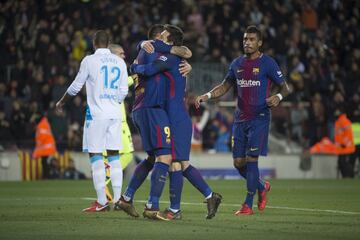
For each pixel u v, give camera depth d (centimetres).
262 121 3194
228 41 7375
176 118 2852
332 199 4075
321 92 7238
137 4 7694
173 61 2839
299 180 6391
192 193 4550
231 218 2941
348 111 6956
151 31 2900
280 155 6894
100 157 3166
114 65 3131
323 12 8125
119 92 3155
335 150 6912
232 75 3262
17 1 7350
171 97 2856
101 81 3103
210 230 2528
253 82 3188
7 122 6456
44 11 7362
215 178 6694
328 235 2400
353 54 7588
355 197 4241
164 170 2831
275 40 7475
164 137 2825
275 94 3206
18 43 7194
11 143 6438
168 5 7712
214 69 6956
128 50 6962
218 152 6762
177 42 2880
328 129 7050
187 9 7588
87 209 3188
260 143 3175
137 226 2633
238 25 7412
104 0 7438
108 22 7300
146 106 2855
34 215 3019
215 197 2856
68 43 7075
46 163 6372
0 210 3262
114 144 3159
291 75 7175
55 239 2292
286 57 7319
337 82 7200
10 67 7056
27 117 6488
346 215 3098
